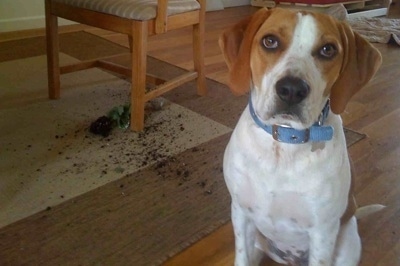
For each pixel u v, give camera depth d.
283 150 1.01
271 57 0.97
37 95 2.35
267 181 1.04
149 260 1.34
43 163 1.77
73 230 1.43
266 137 1.02
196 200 1.62
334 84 1.01
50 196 1.58
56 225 1.45
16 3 3.28
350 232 1.19
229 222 1.52
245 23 1.07
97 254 1.35
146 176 1.73
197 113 2.27
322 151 1.01
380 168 1.90
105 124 2.01
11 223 1.44
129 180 1.70
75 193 1.61
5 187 1.61
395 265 1.38
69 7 2.08
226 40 1.09
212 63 3.05
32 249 1.35
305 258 1.23
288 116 0.94
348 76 1.01
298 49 0.95
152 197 1.62
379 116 2.40
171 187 1.68
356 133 2.18
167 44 3.36
